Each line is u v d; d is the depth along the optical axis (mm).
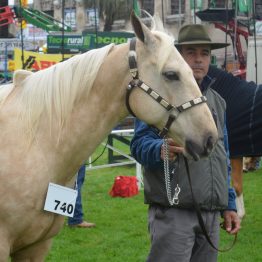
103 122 3029
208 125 2834
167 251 3184
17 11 21906
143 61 2918
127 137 12180
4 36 24062
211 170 3207
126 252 5660
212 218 3305
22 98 3111
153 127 3018
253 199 8297
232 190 3484
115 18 25922
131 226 6680
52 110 3043
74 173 3113
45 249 3225
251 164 10805
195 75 3396
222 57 20625
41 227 3018
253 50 10750
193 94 2852
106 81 3000
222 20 18797
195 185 3154
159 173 3193
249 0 18250
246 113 6168
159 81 2873
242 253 5676
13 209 2926
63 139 3020
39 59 14938
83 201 8117
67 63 3107
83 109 3027
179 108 2832
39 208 2975
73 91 3033
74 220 6520
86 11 31484
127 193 8422
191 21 23766
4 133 3018
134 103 2934
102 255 5551
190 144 2816
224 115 3406
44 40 24969
